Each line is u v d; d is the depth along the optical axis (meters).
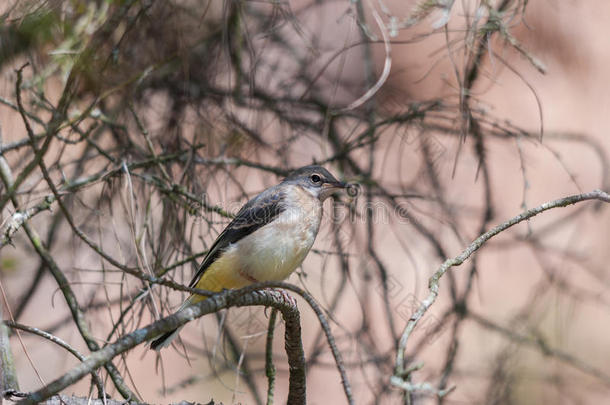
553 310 13.00
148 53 10.54
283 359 12.09
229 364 9.91
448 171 12.88
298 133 12.04
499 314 13.63
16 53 10.35
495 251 14.38
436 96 12.16
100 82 9.59
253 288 6.52
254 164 10.80
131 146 10.70
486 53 10.36
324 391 13.24
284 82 12.16
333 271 12.88
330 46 12.40
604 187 12.82
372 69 11.94
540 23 13.14
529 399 11.95
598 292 13.28
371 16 11.89
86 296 10.62
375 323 12.80
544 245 13.24
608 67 13.77
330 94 12.28
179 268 11.10
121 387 7.85
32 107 10.50
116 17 8.54
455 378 11.86
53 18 9.24
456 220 12.61
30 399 5.25
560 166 14.40
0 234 8.66
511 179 14.23
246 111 12.05
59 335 12.01
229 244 9.27
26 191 9.75
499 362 11.97
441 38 12.28
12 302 10.40
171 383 12.84
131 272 6.01
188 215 10.88
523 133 10.74
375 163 12.72
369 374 12.30
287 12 10.64
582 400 12.66
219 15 11.11
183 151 10.57
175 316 6.28
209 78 11.54
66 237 11.23
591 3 13.70
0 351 7.38
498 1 10.57
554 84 13.97
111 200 9.65
